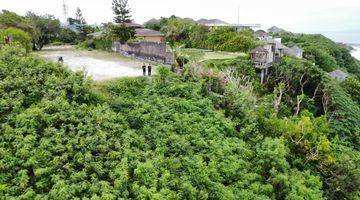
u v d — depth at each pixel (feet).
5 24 159.02
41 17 202.69
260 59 136.56
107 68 108.78
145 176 54.54
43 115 62.54
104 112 68.33
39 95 69.46
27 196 48.67
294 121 94.63
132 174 55.47
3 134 58.29
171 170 59.00
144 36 182.09
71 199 49.01
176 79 90.17
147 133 67.46
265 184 65.46
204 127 73.00
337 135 96.27
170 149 64.90
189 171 59.88
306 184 69.41
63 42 209.77
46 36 200.13
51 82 71.92
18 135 58.08
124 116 70.95
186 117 74.28
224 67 127.65
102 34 182.39
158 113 73.77
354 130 108.37
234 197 58.13
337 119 111.24
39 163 54.19
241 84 110.93
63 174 53.42
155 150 62.75
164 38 196.44
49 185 51.96
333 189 73.00
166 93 83.87
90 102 72.23
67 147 57.21
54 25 202.39
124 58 135.74
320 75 131.85
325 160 77.97
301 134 84.17
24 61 77.82
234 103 85.71
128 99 78.43
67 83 73.05
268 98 113.29
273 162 69.62
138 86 86.33
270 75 138.62
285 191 64.80
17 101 65.67
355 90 148.66
